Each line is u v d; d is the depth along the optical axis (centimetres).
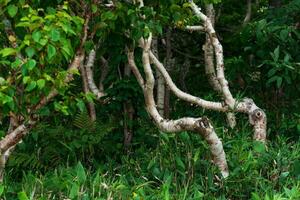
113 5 584
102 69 917
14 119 529
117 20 595
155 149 719
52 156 693
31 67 454
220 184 599
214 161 627
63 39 469
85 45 543
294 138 802
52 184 559
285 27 823
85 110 729
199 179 605
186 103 984
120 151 745
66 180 559
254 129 747
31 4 522
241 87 953
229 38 1018
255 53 860
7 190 542
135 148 763
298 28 904
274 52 794
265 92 903
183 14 643
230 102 757
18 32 511
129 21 584
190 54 1060
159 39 1040
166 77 752
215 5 1038
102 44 715
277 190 602
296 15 901
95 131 721
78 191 533
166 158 678
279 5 955
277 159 647
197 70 1087
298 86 853
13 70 498
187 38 1047
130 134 766
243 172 611
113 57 761
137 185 579
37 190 553
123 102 762
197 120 618
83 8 545
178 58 1072
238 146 702
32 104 518
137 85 750
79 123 725
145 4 623
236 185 597
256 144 668
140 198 538
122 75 822
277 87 829
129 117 770
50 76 496
